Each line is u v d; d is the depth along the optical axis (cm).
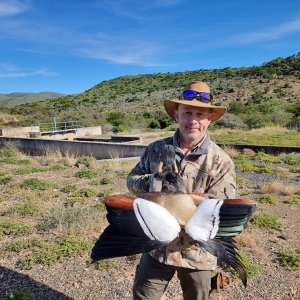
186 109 273
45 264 571
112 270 552
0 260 594
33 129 3678
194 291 285
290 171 1447
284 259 582
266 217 765
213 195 274
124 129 4191
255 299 477
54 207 875
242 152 2016
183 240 260
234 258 207
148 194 213
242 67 15338
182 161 277
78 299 485
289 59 14038
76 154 2138
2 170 1462
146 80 16612
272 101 8838
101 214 788
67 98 13988
